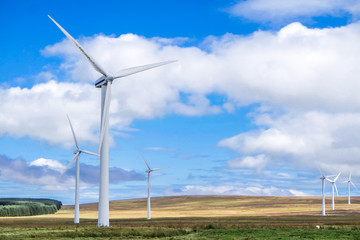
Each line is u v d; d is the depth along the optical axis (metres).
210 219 108.62
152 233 54.88
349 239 47.00
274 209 186.12
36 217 138.38
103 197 66.12
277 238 49.12
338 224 70.81
